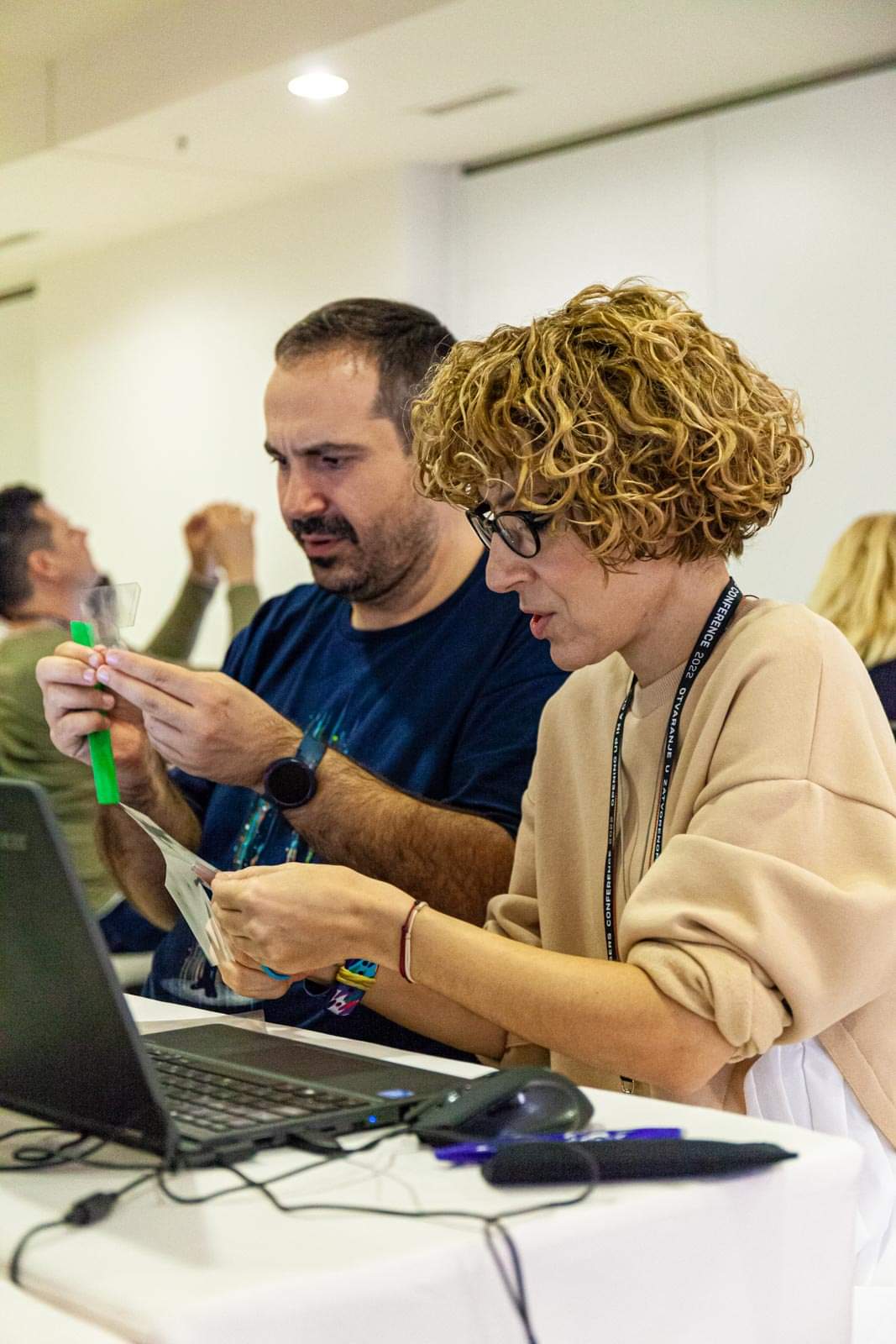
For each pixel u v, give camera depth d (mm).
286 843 1742
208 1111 979
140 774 1682
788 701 1166
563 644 1250
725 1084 1188
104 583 4254
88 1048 890
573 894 1375
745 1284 872
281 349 1792
